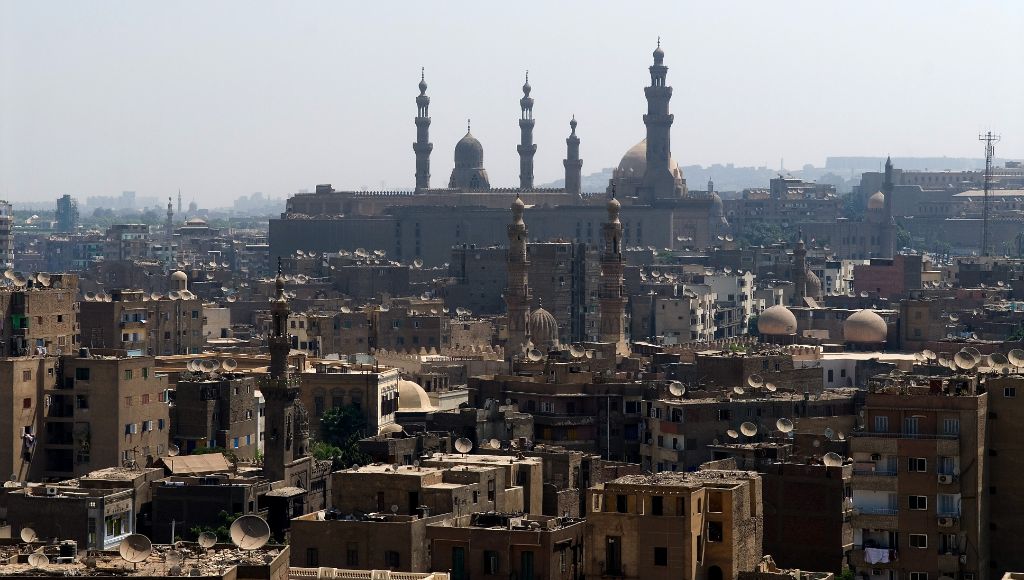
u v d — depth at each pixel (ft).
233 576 581.94
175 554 614.34
